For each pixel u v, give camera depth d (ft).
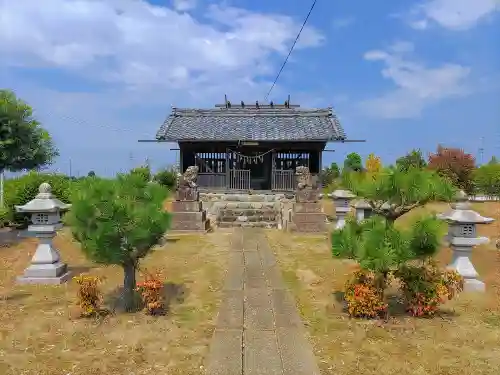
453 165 67.72
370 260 18.45
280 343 16.84
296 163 69.62
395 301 22.30
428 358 15.65
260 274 28.35
